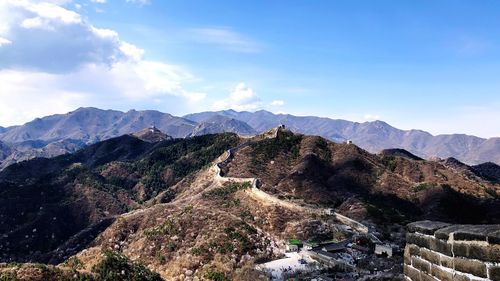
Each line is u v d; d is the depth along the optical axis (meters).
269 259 91.56
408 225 17.19
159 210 137.00
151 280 65.69
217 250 93.94
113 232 130.12
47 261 147.50
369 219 123.44
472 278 13.55
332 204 154.12
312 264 86.06
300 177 174.12
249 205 126.75
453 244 14.30
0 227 183.75
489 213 168.88
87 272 61.28
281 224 111.50
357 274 74.38
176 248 100.25
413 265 16.64
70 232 186.88
